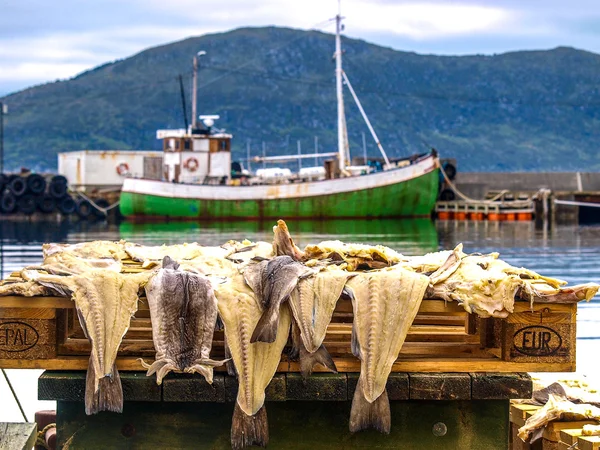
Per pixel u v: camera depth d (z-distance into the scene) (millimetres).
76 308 5500
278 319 5461
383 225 44750
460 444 5621
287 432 5605
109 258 6629
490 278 5562
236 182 49812
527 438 5855
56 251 7113
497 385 5531
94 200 56906
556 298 5570
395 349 5453
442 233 39906
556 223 50531
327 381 5488
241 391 5414
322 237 36250
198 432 5613
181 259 6965
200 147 49312
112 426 5621
